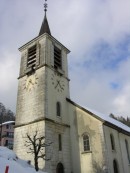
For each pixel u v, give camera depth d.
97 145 23.39
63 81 30.19
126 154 26.75
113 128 25.89
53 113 25.84
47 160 22.00
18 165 16.62
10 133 65.31
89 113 25.64
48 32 34.16
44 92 25.97
